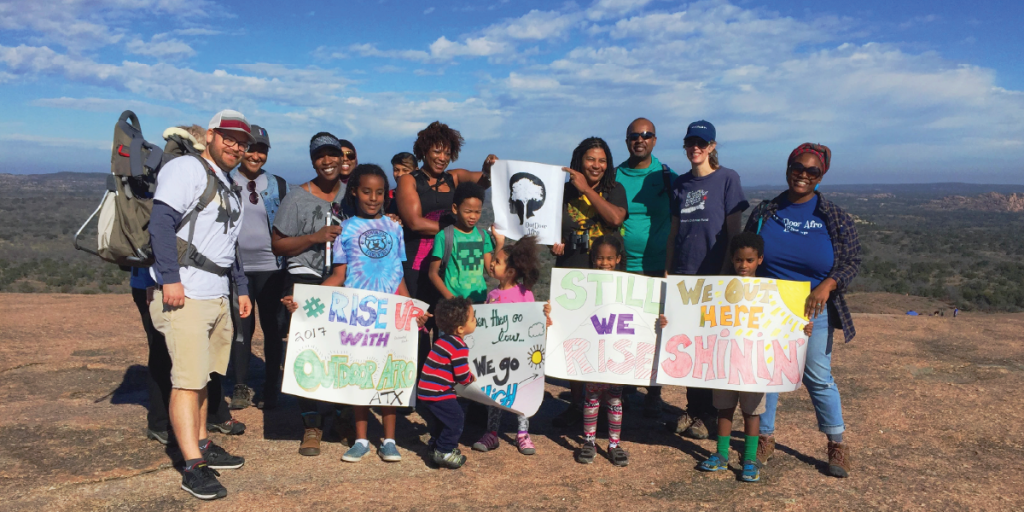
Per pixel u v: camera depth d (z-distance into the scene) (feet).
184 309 11.60
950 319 30.42
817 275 13.02
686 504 11.71
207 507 11.18
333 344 13.46
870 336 26.40
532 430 15.93
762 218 13.50
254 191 16.21
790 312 12.82
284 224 14.90
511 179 16.31
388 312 13.70
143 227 11.73
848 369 21.39
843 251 12.81
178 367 11.60
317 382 13.38
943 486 12.62
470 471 13.09
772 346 12.84
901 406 17.66
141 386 18.57
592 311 14.05
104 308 30.40
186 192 11.41
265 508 11.18
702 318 13.37
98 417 15.74
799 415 17.10
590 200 15.40
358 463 13.39
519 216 16.28
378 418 16.69
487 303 14.40
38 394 17.62
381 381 13.55
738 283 13.05
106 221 11.69
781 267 13.30
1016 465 13.73
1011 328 28.12
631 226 16.55
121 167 11.50
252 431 15.28
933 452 14.48
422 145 15.64
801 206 13.25
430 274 14.98
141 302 13.85
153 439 14.30
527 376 14.14
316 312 13.47
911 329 27.89
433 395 12.84
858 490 12.42
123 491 11.75
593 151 15.51
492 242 15.57
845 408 17.56
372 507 11.28
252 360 22.36
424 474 12.88
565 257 16.26
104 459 13.16
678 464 13.69
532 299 14.65
